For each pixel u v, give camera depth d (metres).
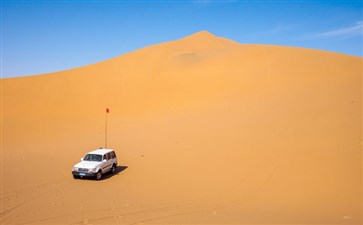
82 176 16.67
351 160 14.81
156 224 10.02
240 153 17.92
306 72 33.62
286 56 39.03
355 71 31.27
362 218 10.12
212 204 12.29
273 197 12.78
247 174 15.26
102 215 11.16
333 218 10.19
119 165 19.78
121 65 49.47
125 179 16.73
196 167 17.14
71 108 39.28
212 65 42.19
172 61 46.72
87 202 12.85
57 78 47.91
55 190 14.82
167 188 14.65
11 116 37.94
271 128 21.16
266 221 9.92
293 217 10.37
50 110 39.25
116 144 25.31
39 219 10.84
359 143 16.34
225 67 40.31
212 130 23.81
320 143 17.17
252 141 19.45
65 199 13.34
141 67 47.22
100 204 12.56
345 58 35.97
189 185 14.81
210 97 34.16
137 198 13.34
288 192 13.07
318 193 12.70
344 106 22.25
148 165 18.89
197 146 20.70
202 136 22.75
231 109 28.78
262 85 33.31
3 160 22.86
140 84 42.12
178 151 20.50
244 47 46.56
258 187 13.84
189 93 36.56
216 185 14.49
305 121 20.95
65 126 34.59
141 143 24.42
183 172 16.70
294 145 17.56
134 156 21.34
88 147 25.61
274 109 25.42
